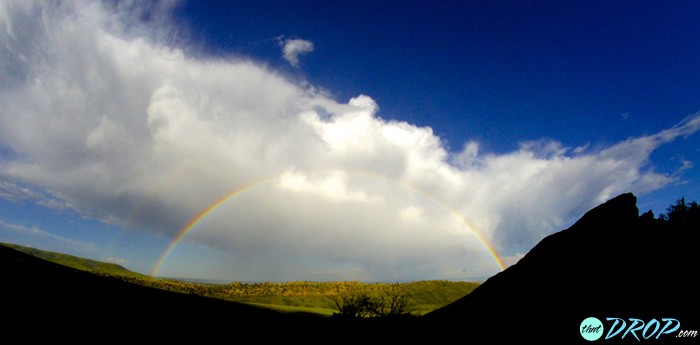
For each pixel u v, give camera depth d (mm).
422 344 29109
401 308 64062
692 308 23250
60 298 33312
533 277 35656
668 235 33156
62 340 23078
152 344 25719
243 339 31312
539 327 26672
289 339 32938
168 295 54000
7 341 21297
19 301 29125
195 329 32312
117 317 31312
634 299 25953
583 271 32500
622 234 35531
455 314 36781
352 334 35219
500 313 31781
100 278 58938
